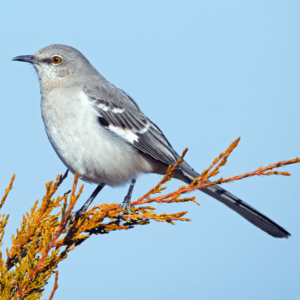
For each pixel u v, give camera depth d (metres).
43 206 7.13
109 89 10.86
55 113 9.73
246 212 9.65
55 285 6.02
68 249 6.87
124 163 10.05
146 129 10.79
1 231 7.04
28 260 6.59
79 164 9.69
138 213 8.38
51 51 10.84
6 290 6.30
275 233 9.55
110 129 10.09
